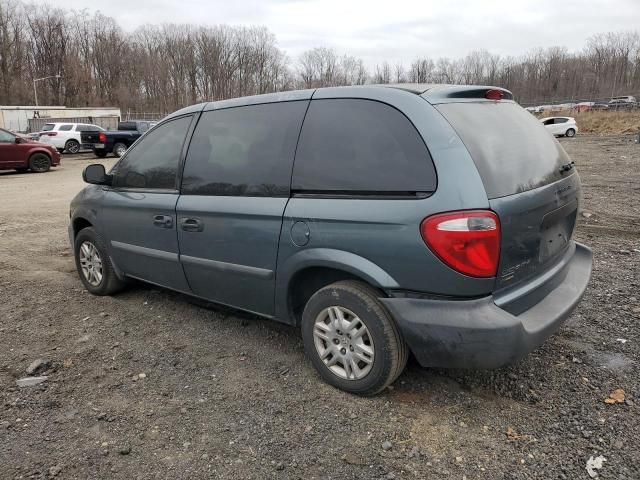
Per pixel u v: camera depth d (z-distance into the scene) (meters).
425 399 2.94
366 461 2.46
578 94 81.19
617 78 82.50
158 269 4.02
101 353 3.61
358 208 2.73
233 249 3.35
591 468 2.36
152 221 3.91
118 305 4.52
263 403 2.95
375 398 2.96
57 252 6.49
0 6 79.12
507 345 2.47
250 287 3.35
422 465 2.42
